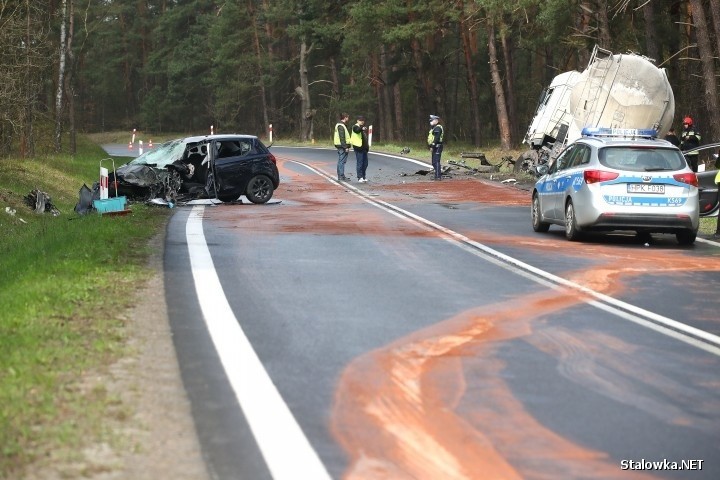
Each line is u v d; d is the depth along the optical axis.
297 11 88.31
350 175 42.34
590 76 31.53
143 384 7.93
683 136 30.22
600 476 6.20
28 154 40.16
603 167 19.20
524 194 31.77
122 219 21.06
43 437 6.49
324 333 10.18
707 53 37.31
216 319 10.72
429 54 78.94
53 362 8.34
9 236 21.58
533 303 12.18
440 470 6.23
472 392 8.06
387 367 8.81
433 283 13.61
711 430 7.17
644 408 7.70
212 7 125.62
